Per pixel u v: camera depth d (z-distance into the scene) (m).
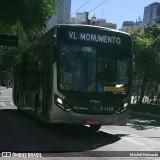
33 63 17.33
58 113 13.12
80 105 13.18
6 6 23.64
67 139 12.98
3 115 20.77
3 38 28.08
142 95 34.22
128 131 16.39
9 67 70.62
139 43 30.78
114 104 13.50
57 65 13.20
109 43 13.70
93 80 13.34
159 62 30.39
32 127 15.73
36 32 27.56
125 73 13.77
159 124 20.59
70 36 13.41
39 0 24.36
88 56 13.44
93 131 15.45
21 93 21.03
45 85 14.48
